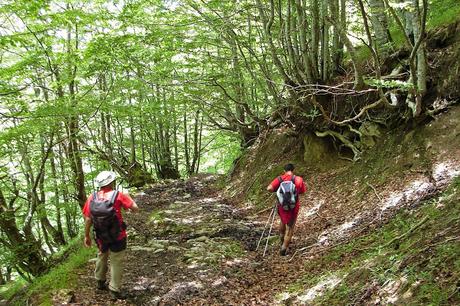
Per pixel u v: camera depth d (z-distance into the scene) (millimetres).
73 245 11766
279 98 11938
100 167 18484
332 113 10555
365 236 6520
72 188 16125
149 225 11008
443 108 8016
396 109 9125
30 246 11164
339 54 11508
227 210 12203
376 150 9273
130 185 20391
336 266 6039
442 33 8688
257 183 12969
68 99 10484
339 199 9125
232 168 16375
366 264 5281
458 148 7215
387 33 9820
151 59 12867
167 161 24562
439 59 8453
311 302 5320
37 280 7672
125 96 15477
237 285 6551
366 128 9812
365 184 8680
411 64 6648
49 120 9828
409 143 8328
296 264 7008
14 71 9438
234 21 12500
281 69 10617
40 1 8156
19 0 8023
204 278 6883
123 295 6113
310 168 11430
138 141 22422
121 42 10977
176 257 8070
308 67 10719
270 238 8836
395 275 4570
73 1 10242
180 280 6852
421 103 8188
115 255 5867
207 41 12750
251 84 16141
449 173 6797
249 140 16953
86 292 6207
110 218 5688
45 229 17359
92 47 10211
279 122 13859
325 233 7852
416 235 5160
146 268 7500
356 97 10375
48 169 16703
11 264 10789
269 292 6180
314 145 11492
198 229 10195
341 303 4840
